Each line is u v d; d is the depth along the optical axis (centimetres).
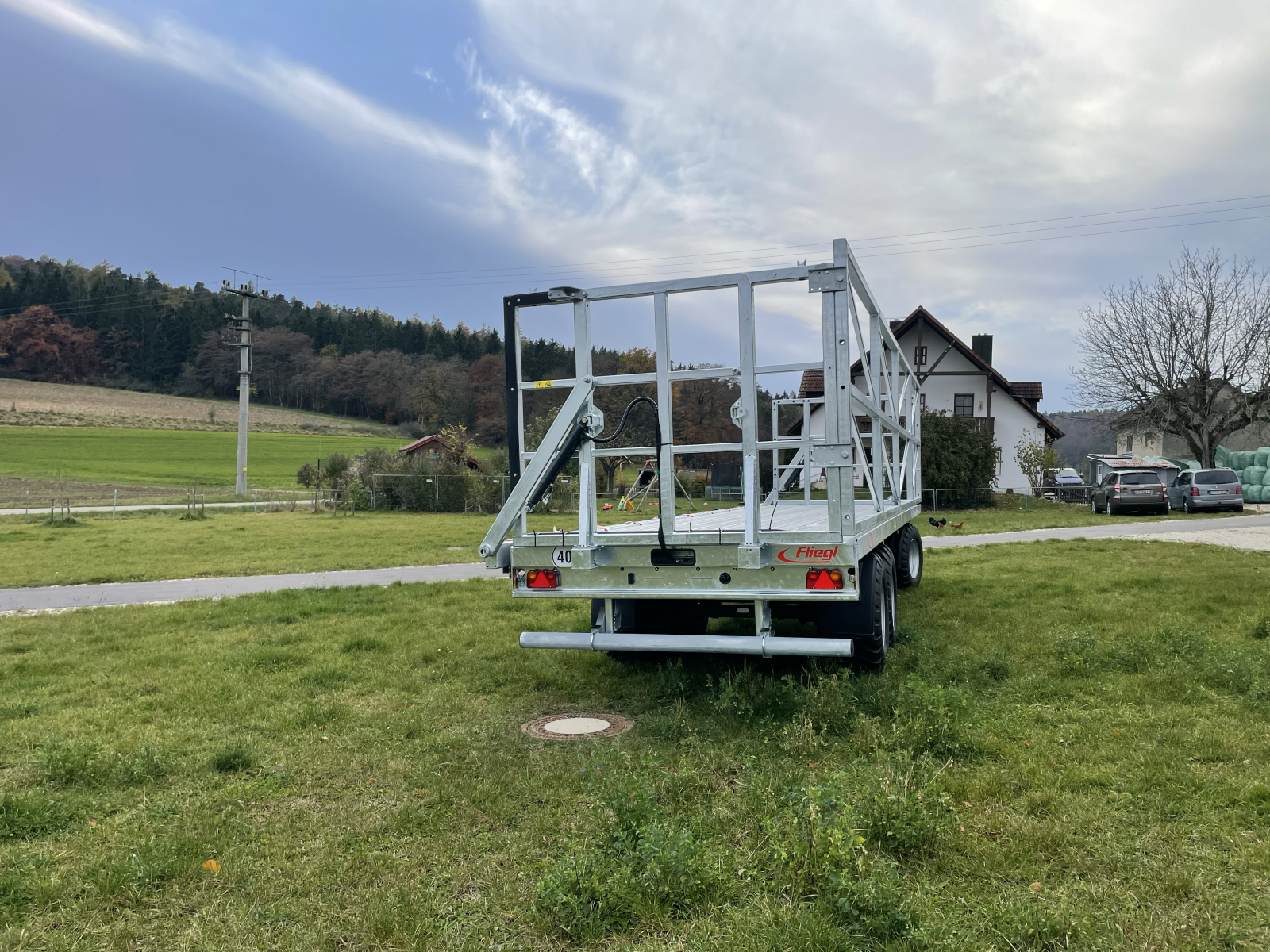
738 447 514
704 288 514
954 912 272
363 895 305
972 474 3136
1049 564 1234
